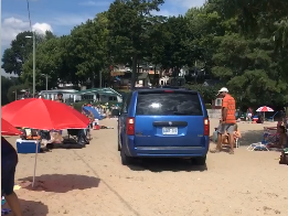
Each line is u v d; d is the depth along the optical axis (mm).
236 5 12336
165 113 8555
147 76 94812
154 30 65438
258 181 7734
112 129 19891
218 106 42469
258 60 31891
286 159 9586
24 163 9352
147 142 8492
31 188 6875
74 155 10727
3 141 4730
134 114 8555
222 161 10070
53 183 7293
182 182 7590
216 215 5566
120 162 9758
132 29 65188
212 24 56531
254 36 14328
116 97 56969
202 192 6824
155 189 6992
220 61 38094
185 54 70375
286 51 13180
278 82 31562
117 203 6066
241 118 34969
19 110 5477
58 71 78812
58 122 5422
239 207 5965
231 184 7457
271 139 12977
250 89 33469
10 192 4754
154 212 5656
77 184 7250
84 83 82625
